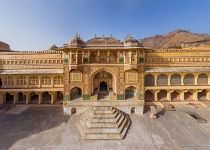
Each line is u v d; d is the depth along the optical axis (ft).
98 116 72.13
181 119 81.82
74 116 85.87
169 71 97.45
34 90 101.14
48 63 104.22
